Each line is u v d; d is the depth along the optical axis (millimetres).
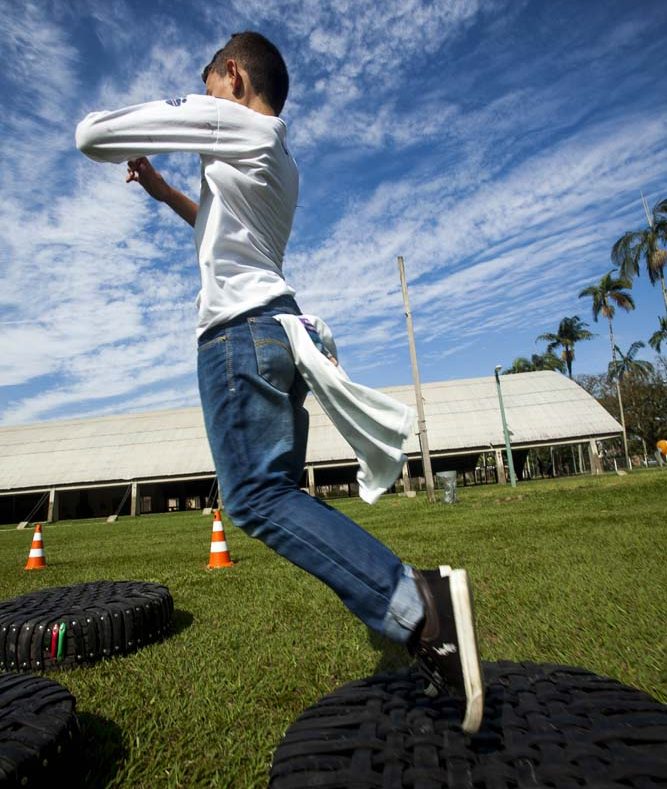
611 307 45188
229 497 1585
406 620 1393
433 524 9109
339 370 1632
